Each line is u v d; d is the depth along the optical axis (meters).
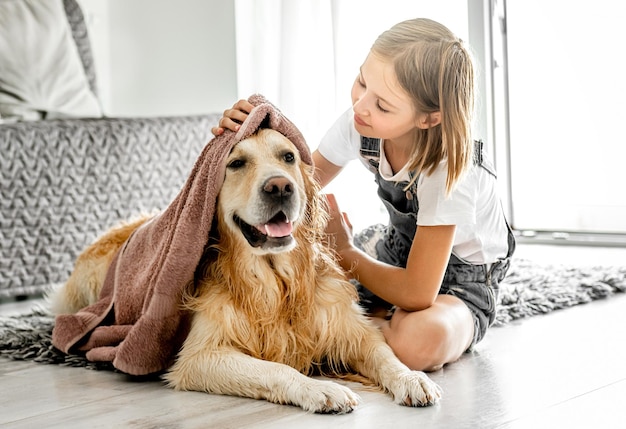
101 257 2.51
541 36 3.78
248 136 1.90
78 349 2.23
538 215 3.89
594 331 2.30
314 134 3.54
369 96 1.90
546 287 2.80
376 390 1.84
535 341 2.23
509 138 3.73
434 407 1.72
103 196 3.34
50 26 3.72
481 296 2.13
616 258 3.37
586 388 1.81
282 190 1.79
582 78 3.74
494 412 1.67
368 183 3.60
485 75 3.59
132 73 4.45
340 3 3.39
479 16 3.56
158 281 1.89
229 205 1.87
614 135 3.72
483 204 2.06
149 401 1.84
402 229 2.13
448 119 1.86
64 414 1.78
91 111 3.78
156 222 2.12
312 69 3.53
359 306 2.06
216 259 1.95
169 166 3.53
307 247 1.95
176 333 1.97
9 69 3.56
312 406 1.70
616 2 3.63
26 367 2.18
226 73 4.11
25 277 3.16
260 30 3.73
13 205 3.12
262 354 1.92
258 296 1.90
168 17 4.28
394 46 1.89
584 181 3.79
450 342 1.95
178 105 4.30
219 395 1.85
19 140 3.11
